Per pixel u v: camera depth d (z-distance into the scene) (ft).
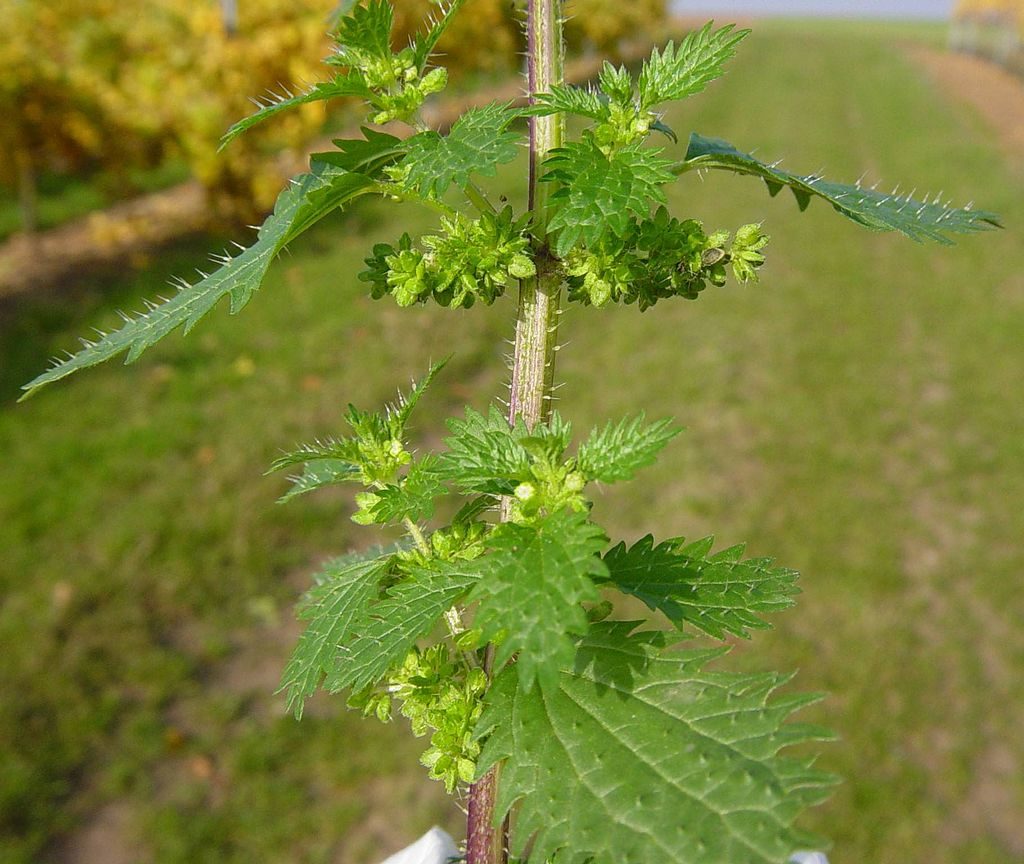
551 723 3.92
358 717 16.16
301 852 13.83
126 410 24.09
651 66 4.15
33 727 15.07
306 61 39.52
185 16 40.04
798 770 3.45
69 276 34.86
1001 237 45.06
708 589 4.42
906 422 27.25
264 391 25.68
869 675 17.37
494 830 4.60
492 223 4.25
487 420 4.25
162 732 15.44
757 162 4.76
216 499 20.84
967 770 15.71
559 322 4.60
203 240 40.86
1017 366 31.22
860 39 184.03
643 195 3.72
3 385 24.95
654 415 26.61
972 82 114.01
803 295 36.91
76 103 37.58
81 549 18.88
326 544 20.35
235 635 17.71
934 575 20.52
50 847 13.52
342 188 4.09
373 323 30.42
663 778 3.60
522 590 3.38
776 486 23.39
